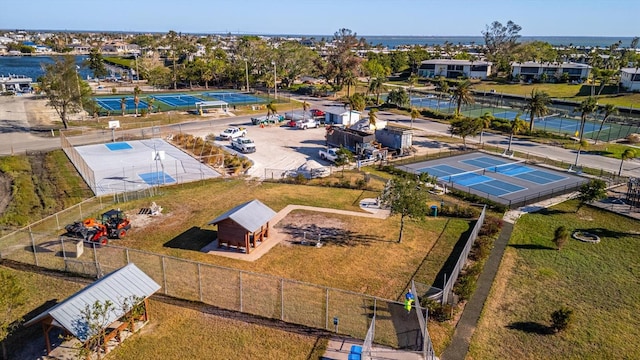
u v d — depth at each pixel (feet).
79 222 102.12
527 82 460.96
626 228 117.39
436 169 172.24
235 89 405.80
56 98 214.69
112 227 101.86
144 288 69.00
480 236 107.76
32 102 295.89
